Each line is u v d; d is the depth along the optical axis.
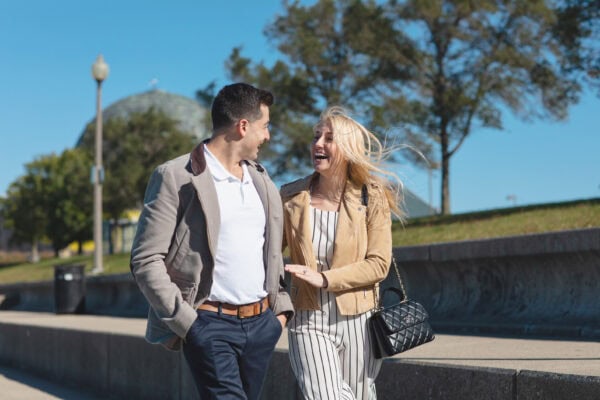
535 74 27.00
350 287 3.81
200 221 3.53
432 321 9.30
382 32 28.88
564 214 12.98
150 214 3.49
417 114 29.05
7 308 23.81
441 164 29.91
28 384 9.83
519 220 13.98
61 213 66.75
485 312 8.85
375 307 3.97
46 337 10.55
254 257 3.63
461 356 5.50
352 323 3.87
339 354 3.94
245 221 3.62
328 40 31.75
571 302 7.89
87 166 58.47
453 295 9.45
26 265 41.59
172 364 7.43
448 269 9.52
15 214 68.81
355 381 3.90
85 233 68.50
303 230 3.92
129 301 17.00
